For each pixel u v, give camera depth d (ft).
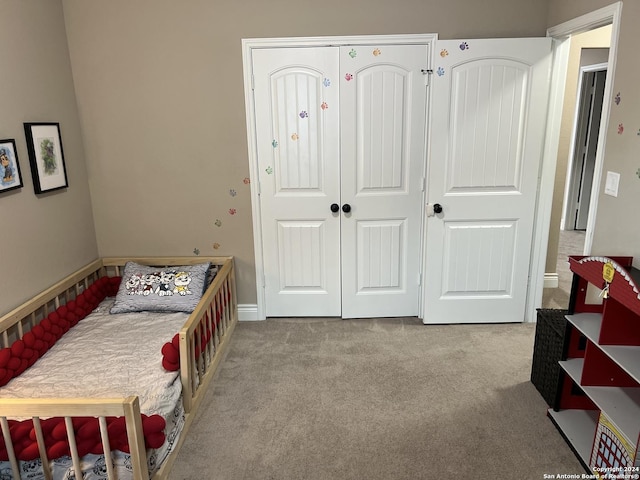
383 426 7.69
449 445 7.23
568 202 19.69
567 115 12.39
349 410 8.12
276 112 10.54
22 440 5.82
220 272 10.23
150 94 10.44
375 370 9.36
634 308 5.62
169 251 11.38
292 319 11.76
